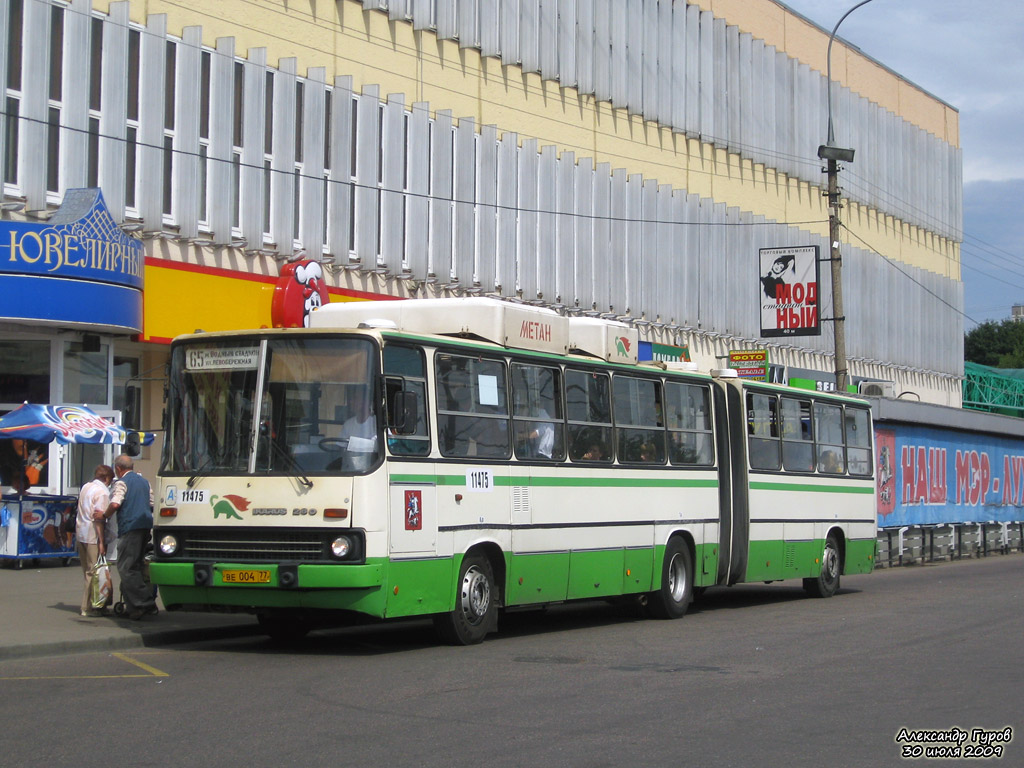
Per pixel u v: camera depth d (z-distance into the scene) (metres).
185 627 13.61
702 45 39.78
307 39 25.06
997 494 41.34
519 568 13.70
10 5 19.50
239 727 8.46
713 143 40.00
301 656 12.16
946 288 57.47
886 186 51.75
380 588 11.57
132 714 8.92
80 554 14.48
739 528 18.30
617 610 18.02
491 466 13.32
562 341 15.07
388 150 26.72
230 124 22.95
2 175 19.23
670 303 37.31
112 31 20.91
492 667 11.41
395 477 11.85
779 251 31.12
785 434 19.73
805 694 10.02
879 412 31.45
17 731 8.32
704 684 10.49
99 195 19.30
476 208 29.62
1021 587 22.41
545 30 32.44
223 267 23.02
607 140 35.06
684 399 17.30
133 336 20.84
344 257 25.42
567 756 7.64
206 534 12.01
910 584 23.86
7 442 20.28
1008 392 63.28
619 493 15.58
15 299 18.42
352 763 7.40
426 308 13.94
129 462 14.18
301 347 12.06
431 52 28.52
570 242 32.91
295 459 11.80
